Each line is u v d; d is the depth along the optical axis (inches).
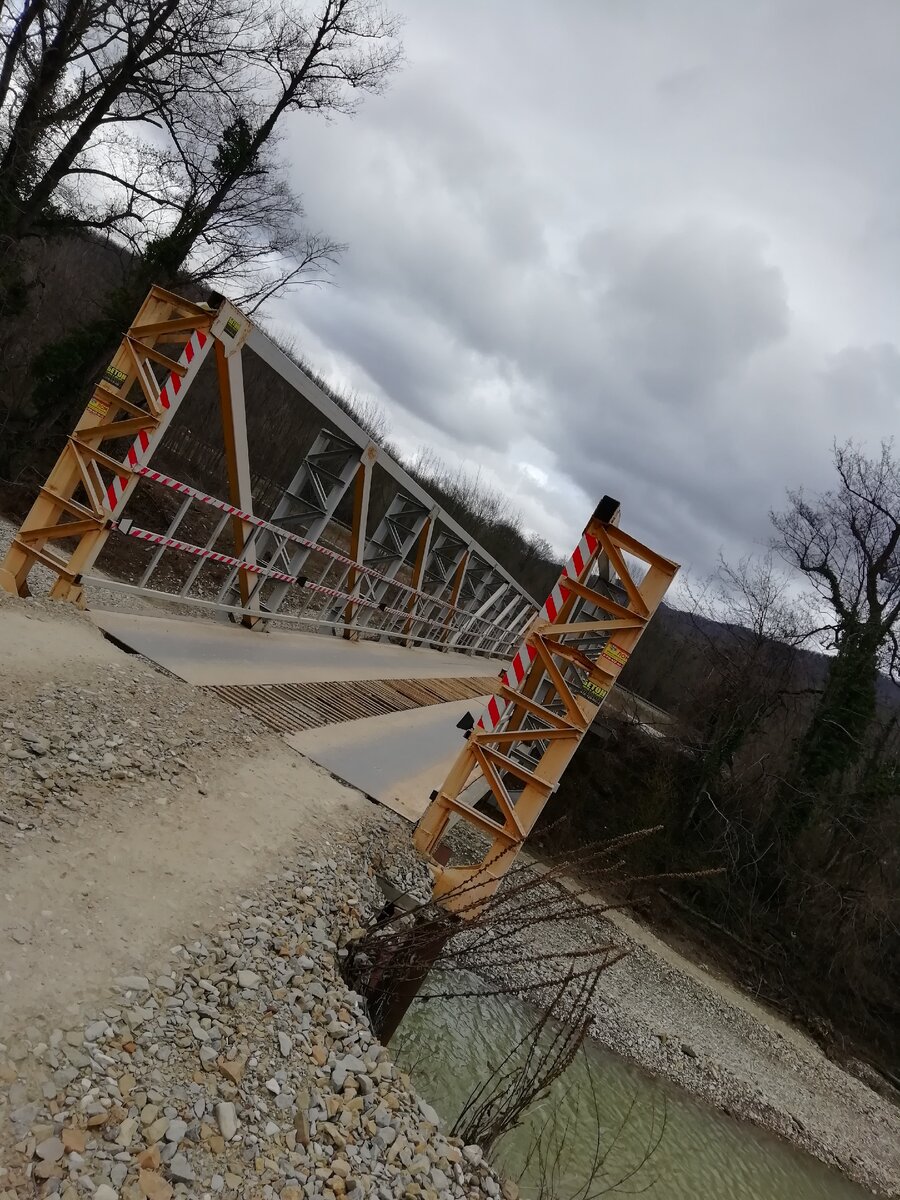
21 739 210.7
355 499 551.5
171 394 334.0
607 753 1114.1
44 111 715.4
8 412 762.8
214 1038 159.8
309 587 542.9
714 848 1078.4
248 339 351.9
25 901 158.7
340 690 488.4
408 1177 167.3
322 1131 161.6
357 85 836.0
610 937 762.8
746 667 1168.8
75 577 337.1
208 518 1002.1
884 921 1051.9
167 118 743.1
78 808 198.7
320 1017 193.9
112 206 768.3
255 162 837.2
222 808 246.5
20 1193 108.4
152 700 289.3
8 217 715.4
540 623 321.4
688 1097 509.4
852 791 1187.9
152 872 193.8
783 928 1038.4
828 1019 943.7
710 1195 404.8
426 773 414.3
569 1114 374.9
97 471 342.3
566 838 997.8
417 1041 343.3
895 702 1208.2
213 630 450.6
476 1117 222.5
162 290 335.0
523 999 465.1
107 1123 126.8
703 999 766.5
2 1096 119.0
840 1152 585.6
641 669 1844.2
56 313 993.5
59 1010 139.2
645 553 311.0
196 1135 137.7
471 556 960.9
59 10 693.3
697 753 1144.8
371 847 293.4
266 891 217.8
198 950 176.9
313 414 1446.9
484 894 310.0
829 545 1227.9
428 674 738.8
